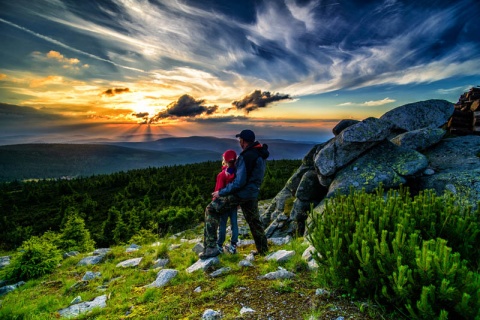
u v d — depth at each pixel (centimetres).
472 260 336
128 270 692
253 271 486
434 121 1115
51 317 442
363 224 366
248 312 331
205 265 543
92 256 898
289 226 1119
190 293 429
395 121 1164
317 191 1052
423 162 812
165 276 519
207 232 593
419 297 273
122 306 421
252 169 553
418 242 326
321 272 383
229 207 580
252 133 566
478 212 375
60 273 762
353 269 340
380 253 304
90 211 4250
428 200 412
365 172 864
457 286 253
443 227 357
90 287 601
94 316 409
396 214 385
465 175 722
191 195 4016
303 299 348
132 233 2525
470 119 1126
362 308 304
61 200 4988
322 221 423
